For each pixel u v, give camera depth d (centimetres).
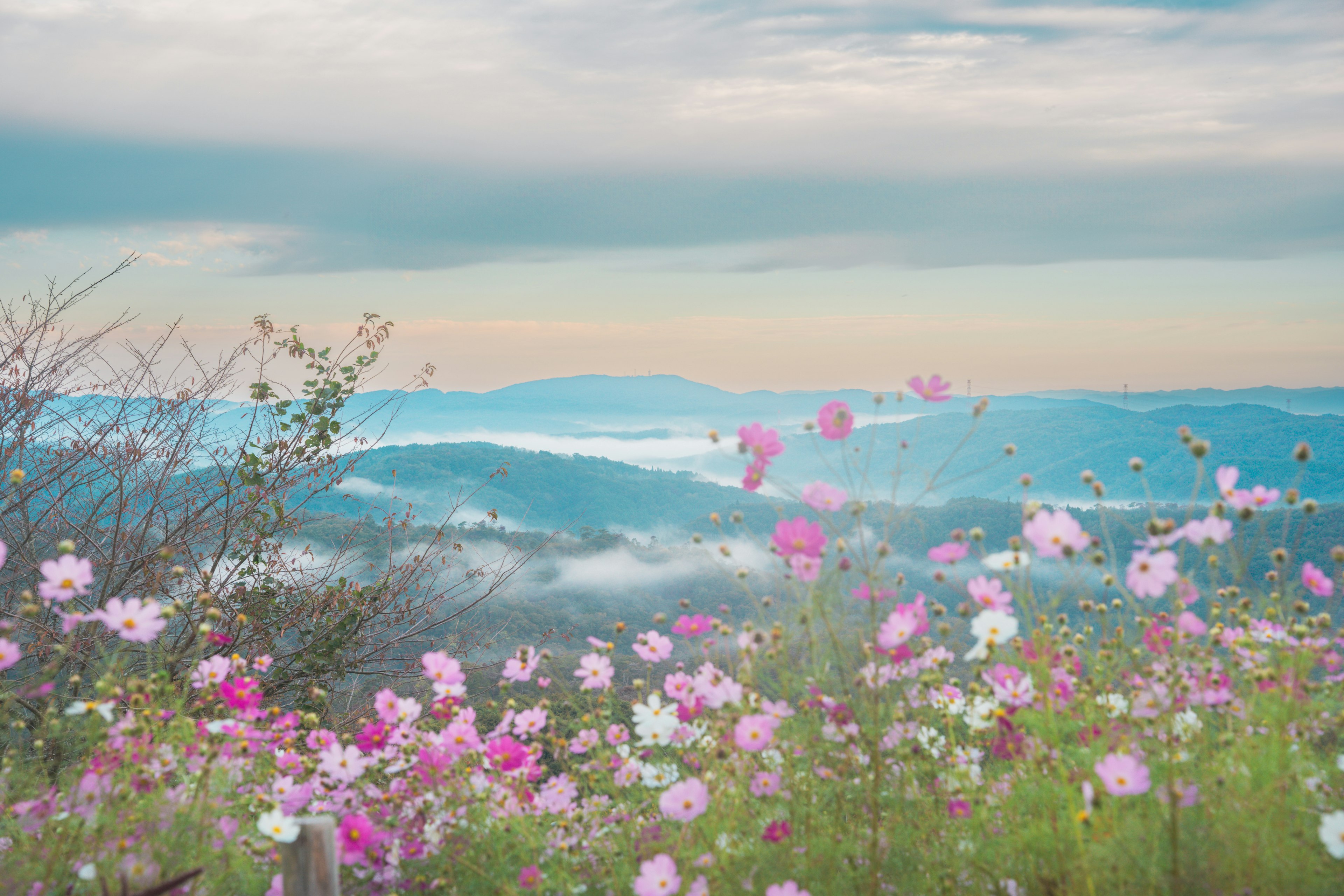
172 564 458
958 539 206
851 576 205
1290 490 196
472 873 220
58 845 192
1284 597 199
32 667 382
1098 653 222
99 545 486
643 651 253
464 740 240
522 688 265
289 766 252
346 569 519
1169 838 177
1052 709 212
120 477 488
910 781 219
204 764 225
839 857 202
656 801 241
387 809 241
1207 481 200
